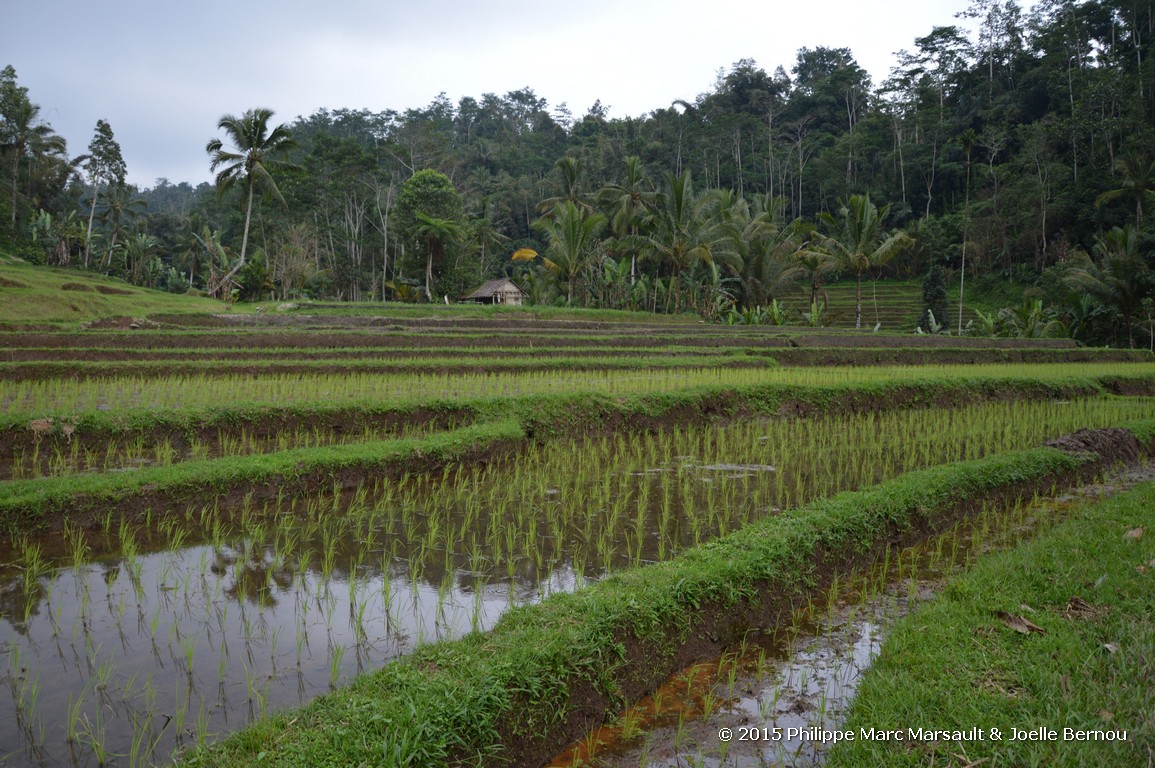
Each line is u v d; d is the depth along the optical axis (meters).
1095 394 17.20
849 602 5.50
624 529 7.05
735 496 8.29
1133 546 5.68
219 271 44.09
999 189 58.31
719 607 4.82
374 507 7.62
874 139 70.38
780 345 27.94
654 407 12.37
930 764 3.13
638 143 74.31
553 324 31.98
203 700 3.95
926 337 33.34
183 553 6.21
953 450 10.91
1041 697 3.59
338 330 25.11
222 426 10.34
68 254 54.69
